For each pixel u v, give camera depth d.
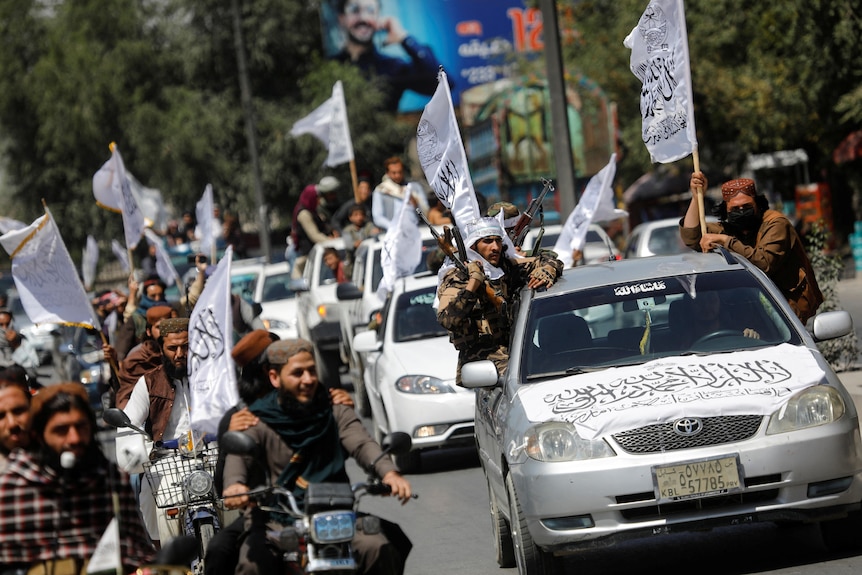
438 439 42.16
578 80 134.25
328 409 19.81
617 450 24.22
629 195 134.88
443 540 32.62
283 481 19.41
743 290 27.94
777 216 31.50
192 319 22.00
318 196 73.19
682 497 23.94
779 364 25.62
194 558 24.48
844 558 25.73
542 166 144.12
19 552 18.66
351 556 18.45
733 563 26.53
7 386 19.88
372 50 194.25
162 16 194.25
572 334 27.56
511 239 33.69
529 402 25.67
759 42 102.69
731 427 24.34
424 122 34.91
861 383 43.28
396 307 47.28
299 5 199.75
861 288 83.56
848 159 104.12
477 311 30.19
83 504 18.86
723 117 111.88
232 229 107.56
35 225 30.94
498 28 193.00
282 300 77.81
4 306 67.19
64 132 165.12
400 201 62.75
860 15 82.38
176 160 172.50
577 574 27.25
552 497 24.30
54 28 170.00
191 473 24.09
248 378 20.55
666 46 33.56
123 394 29.72
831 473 24.34
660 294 28.00
